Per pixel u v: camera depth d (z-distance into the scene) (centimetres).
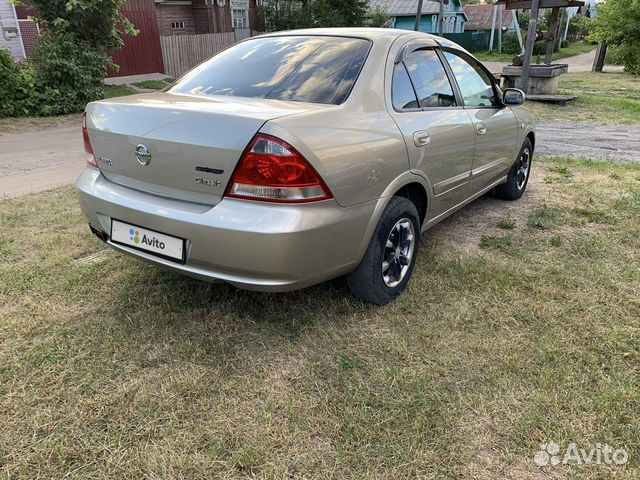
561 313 300
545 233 429
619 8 2264
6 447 200
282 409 222
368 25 2450
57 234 407
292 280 242
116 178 281
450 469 194
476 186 415
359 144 258
